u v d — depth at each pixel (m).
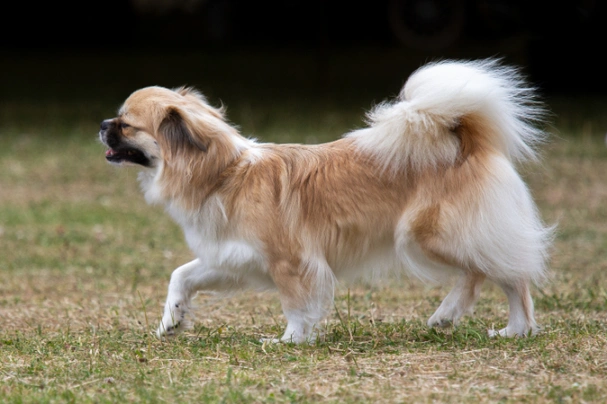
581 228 13.66
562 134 21.61
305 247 7.04
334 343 7.21
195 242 7.27
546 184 17.08
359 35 38.59
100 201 16.31
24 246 12.86
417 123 6.94
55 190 17.12
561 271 11.01
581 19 26.03
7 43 39.19
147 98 7.33
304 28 39.72
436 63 7.57
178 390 5.88
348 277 7.41
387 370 6.27
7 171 18.55
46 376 6.35
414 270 7.18
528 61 27.20
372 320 8.32
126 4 39.94
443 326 7.65
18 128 23.02
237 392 5.72
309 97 27.58
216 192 7.10
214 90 28.94
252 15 40.06
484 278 7.60
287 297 7.08
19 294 10.13
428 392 5.74
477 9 36.06
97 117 24.44
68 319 8.77
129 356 6.86
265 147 7.37
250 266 7.11
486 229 6.93
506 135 7.22
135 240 13.45
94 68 33.97
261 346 7.10
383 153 7.09
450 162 7.02
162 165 7.21
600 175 17.73
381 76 31.41
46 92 28.78
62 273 11.29
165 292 10.28
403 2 36.28
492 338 7.23
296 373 6.26
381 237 7.15
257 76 31.83
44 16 39.25
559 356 6.45
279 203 7.04
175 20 41.28
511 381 5.92
